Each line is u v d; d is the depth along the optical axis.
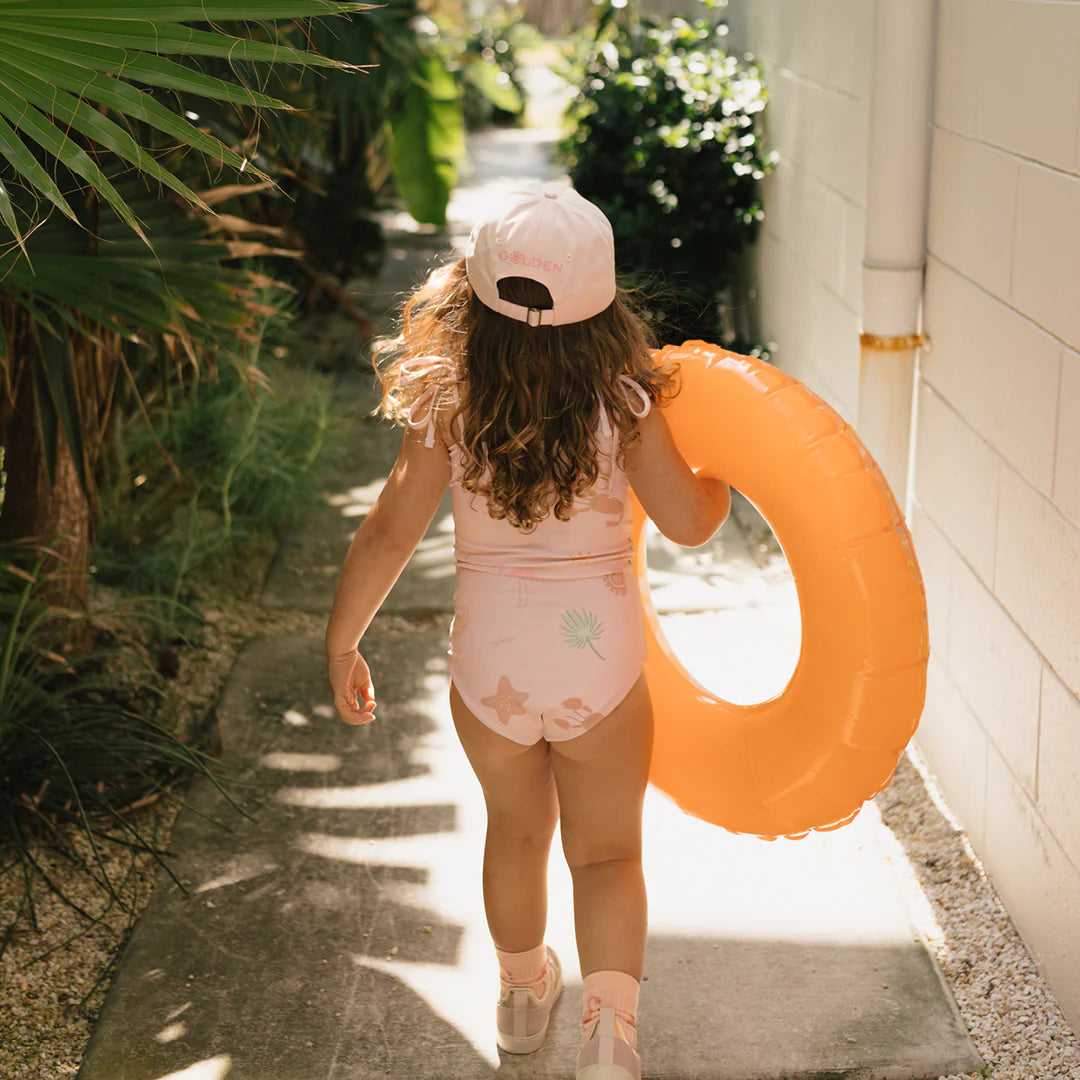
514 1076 2.37
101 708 3.15
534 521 2.04
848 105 4.10
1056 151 2.39
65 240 3.00
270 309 3.54
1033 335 2.53
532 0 22.97
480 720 2.14
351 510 5.28
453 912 2.84
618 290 2.14
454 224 10.67
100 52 1.99
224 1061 2.42
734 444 2.14
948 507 3.11
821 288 4.60
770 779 2.26
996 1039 2.43
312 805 3.26
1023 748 2.64
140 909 2.88
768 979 2.59
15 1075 2.40
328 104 5.35
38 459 3.50
